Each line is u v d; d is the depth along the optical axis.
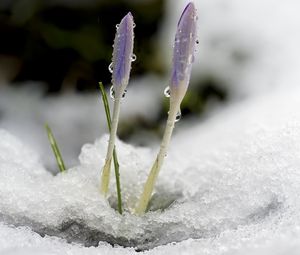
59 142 0.74
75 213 0.52
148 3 0.82
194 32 0.48
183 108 0.75
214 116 0.70
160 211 0.53
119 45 0.50
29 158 0.58
